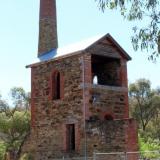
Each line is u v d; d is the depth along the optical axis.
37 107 43.94
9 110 72.69
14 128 65.06
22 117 65.56
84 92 39.22
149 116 101.38
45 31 51.56
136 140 36.12
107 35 40.88
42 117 43.25
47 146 42.38
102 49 40.81
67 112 40.66
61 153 40.69
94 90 39.91
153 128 96.88
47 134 42.53
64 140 40.53
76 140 39.44
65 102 40.94
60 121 41.28
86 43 40.84
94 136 38.16
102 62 44.06
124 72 42.28
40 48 51.34
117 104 41.41
